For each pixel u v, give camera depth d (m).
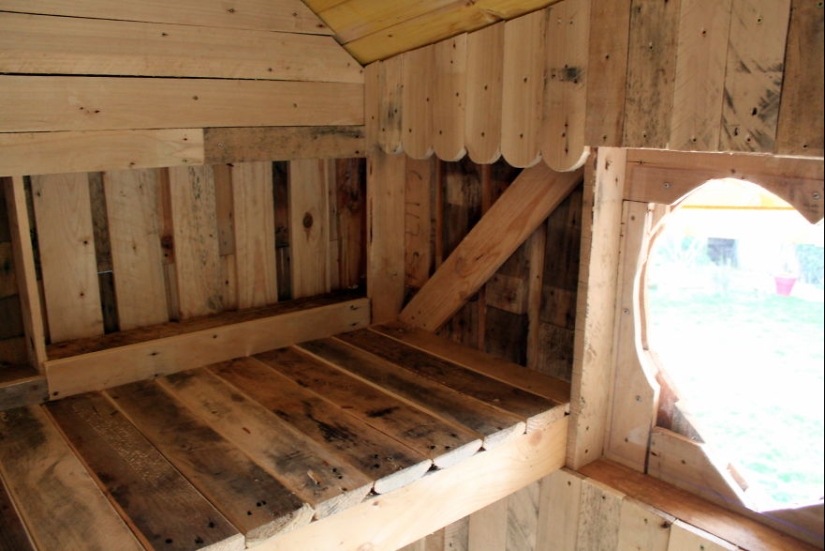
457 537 2.54
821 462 4.04
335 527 1.52
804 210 1.58
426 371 2.21
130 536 1.34
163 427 1.80
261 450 1.69
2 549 1.31
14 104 1.71
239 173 2.36
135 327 2.25
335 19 2.17
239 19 2.03
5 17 1.66
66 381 1.98
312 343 2.45
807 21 1.32
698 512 1.84
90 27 1.78
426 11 1.94
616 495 1.93
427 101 2.16
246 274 2.46
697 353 5.49
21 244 1.84
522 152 1.91
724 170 1.71
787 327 5.97
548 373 2.23
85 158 1.84
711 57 1.47
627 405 2.06
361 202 2.76
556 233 2.13
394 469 1.61
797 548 1.69
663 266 6.86
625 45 1.62
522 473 1.95
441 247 2.53
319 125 2.29
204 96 2.02
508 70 1.90
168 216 2.26
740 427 4.44
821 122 1.33
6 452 1.66
